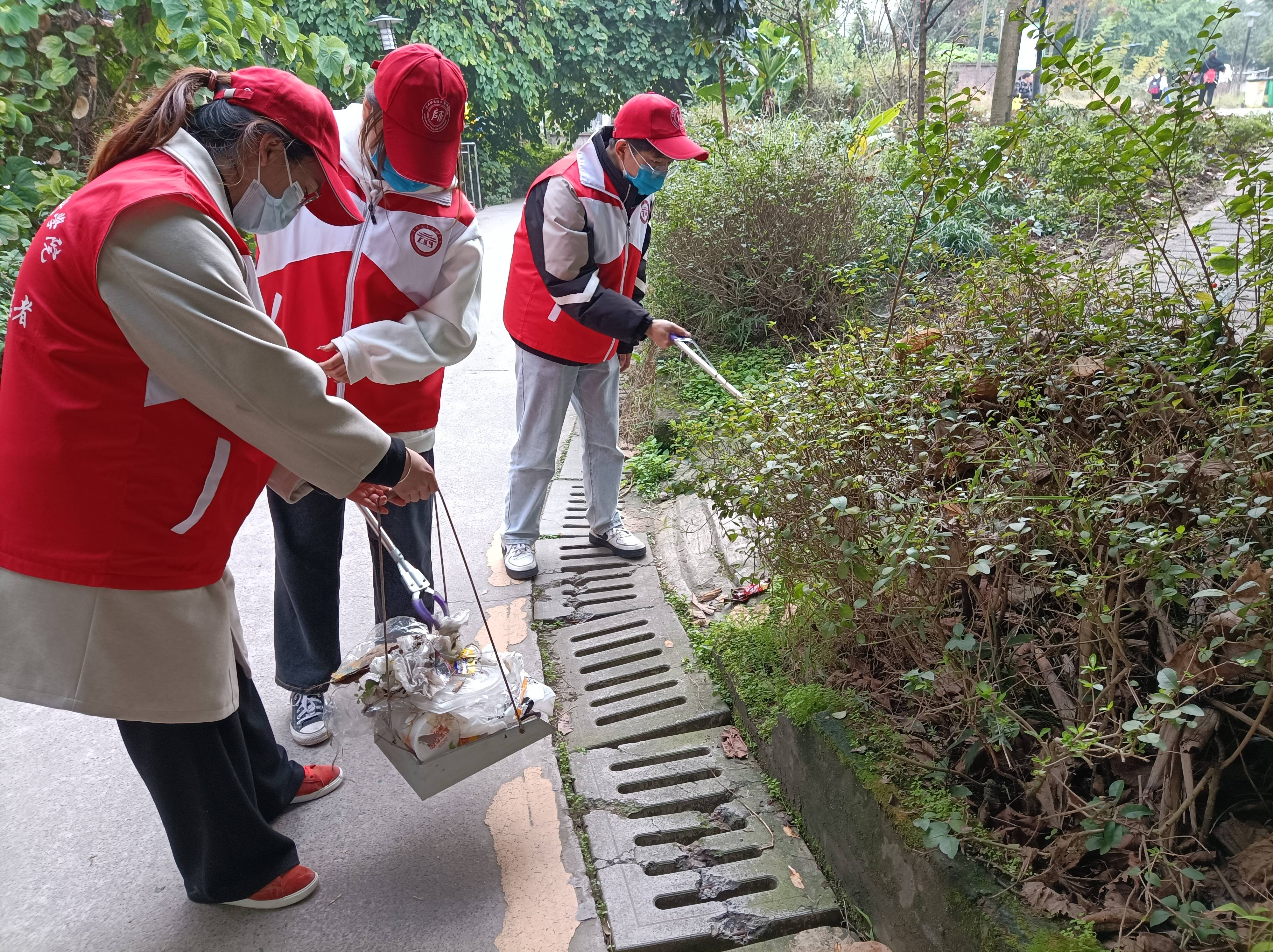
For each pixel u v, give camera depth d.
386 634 2.28
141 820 2.43
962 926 1.68
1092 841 1.65
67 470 1.66
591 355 3.35
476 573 3.66
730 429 2.41
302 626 2.61
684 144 2.94
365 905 2.17
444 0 12.85
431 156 2.13
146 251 1.59
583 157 3.09
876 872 1.98
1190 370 2.20
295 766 2.48
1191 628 1.92
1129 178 2.64
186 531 1.77
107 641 1.72
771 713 2.52
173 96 1.74
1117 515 1.78
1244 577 1.56
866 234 5.38
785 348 5.33
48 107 5.11
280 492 2.21
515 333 3.36
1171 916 1.56
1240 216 2.32
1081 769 1.95
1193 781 1.74
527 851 2.32
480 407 5.43
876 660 2.43
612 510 3.75
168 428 1.71
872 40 10.36
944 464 2.20
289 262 2.32
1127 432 2.23
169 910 2.16
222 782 1.98
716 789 2.51
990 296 2.71
